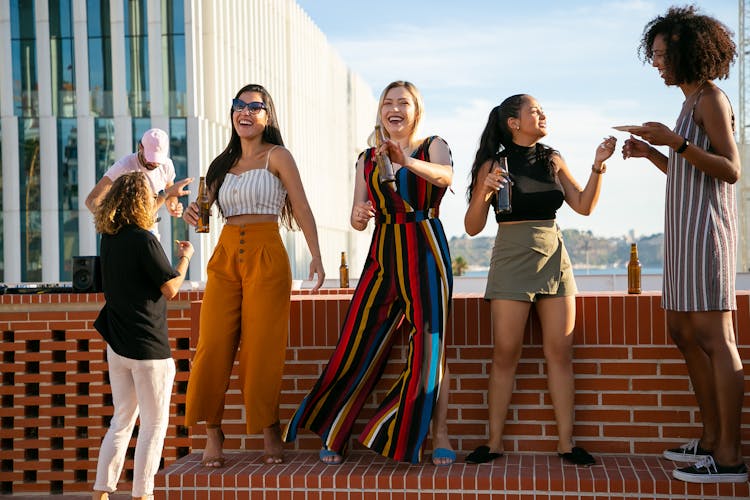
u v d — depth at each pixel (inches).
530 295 155.7
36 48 877.2
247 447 174.6
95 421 227.9
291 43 1311.5
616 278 365.7
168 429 227.9
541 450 165.6
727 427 142.9
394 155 143.9
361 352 161.8
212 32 935.7
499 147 160.7
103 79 879.1
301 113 1374.3
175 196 178.7
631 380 163.8
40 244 872.3
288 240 1238.3
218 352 161.8
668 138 137.6
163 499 157.5
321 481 153.6
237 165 165.2
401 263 157.2
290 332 174.7
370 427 157.2
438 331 155.6
